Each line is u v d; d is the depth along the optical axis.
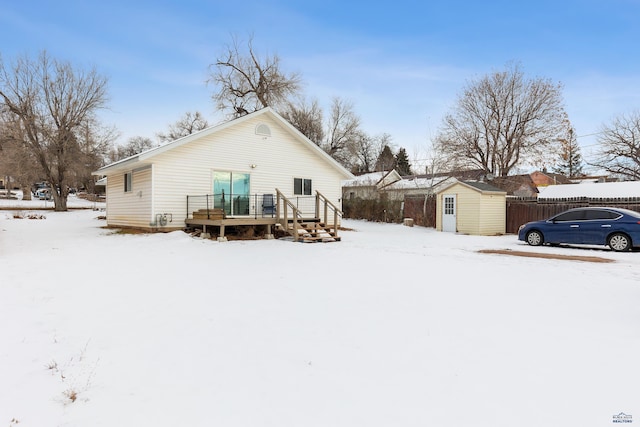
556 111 29.45
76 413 2.54
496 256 10.01
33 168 34.34
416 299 5.49
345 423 2.42
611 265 8.47
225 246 11.80
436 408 2.59
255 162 17.03
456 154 31.86
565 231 12.22
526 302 5.34
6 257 9.17
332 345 3.74
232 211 16.19
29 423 2.42
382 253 10.44
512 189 29.97
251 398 2.73
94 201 51.41
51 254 9.74
